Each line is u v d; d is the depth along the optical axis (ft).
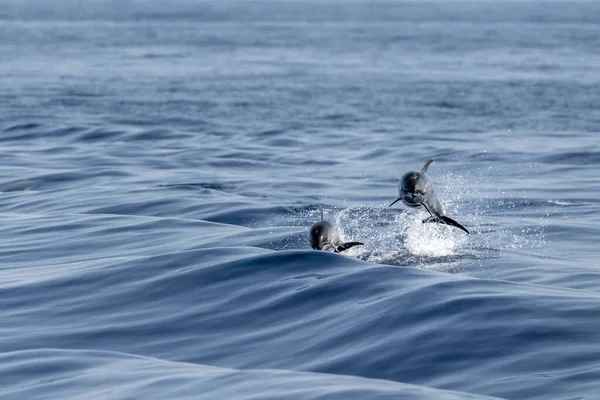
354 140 257.75
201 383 58.80
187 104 349.20
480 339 68.18
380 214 150.30
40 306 87.25
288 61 561.02
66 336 77.71
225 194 167.84
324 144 250.37
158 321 80.59
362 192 175.32
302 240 122.83
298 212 151.74
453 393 55.16
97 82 428.15
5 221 142.92
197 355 71.77
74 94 377.71
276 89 409.08
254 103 355.15
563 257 114.62
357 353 68.64
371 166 212.64
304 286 86.12
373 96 383.04
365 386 55.72
